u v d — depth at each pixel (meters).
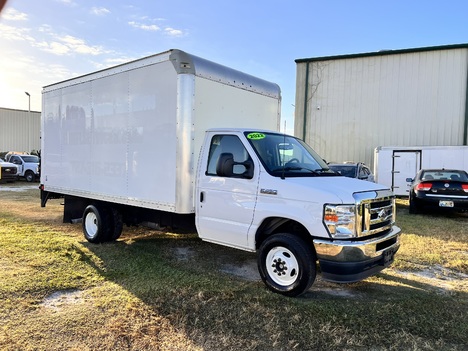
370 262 4.22
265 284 4.75
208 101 5.55
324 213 4.14
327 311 4.14
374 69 18.27
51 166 8.16
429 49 17.09
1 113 47.25
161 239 7.41
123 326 3.71
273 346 3.41
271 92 6.84
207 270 5.55
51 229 8.16
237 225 4.86
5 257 5.84
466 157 14.66
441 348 3.44
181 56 5.25
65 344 3.36
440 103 17.17
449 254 6.67
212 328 3.71
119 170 6.30
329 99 19.25
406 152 15.57
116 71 6.32
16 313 3.95
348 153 18.97
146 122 5.76
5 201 13.04
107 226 6.83
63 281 4.88
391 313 4.14
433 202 10.76
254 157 4.79
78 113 7.29
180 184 5.26
